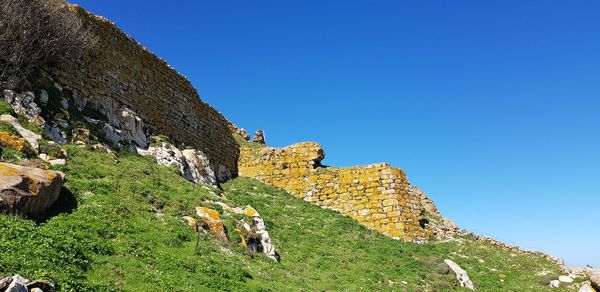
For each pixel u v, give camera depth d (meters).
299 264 22.73
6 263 9.95
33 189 13.49
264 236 21.61
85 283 10.68
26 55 20.81
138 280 12.21
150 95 30.52
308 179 38.62
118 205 16.83
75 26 23.59
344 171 37.69
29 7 20.97
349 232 31.58
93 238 13.57
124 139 25.48
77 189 16.77
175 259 14.44
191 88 36.00
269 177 40.12
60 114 21.52
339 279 21.66
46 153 18.19
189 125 34.59
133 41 30.12
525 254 34.91
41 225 13.20
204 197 22.11
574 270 29.69
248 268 16.92
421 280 24.95
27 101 20.12
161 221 17.30
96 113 24.92
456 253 31.75
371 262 26.12
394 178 35.34
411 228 33.88
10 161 15.70
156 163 26.00
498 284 26.52
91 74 25.50
